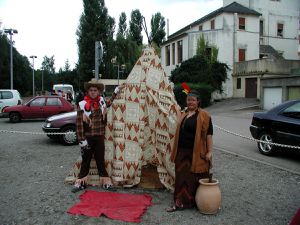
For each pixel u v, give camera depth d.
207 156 5.11
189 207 5.26
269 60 31.70
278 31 42.97
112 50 53.19
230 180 6.97
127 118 6.38
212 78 33.88
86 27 54.78
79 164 6.59
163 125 6.18
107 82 47.94
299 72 29.33
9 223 4.71
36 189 6.21
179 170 5.21
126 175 6.28
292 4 43.19
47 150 10.22
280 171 7.73
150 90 6.35
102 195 5.81
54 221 4.79
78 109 6.00
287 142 9.01
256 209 5.36
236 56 36.78
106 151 6.41
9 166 8.05
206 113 5.15
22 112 18.20
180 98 30.17
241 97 35.16
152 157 6.54
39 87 91.50
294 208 5.43
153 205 5.46
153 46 6.61
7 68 52.84
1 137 13.08
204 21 40.22
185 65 34.56
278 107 9.60
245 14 37.22
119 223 4.74
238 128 16.41
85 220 4.83
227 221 4.86
